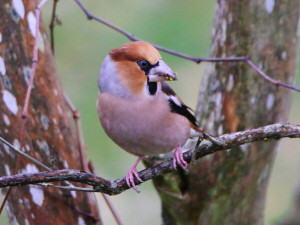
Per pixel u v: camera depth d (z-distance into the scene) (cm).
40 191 785
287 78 938
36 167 781
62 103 816
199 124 929
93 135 1383
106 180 698
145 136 796
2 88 774
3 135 782
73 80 1423
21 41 777
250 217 966
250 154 912
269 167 945
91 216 806
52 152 793
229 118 930
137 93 777
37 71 788
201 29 1463
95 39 1465
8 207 808
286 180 1484
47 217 791
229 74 924
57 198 791
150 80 771
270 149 922
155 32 1464
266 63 921
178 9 1488
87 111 1393
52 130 795
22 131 729
